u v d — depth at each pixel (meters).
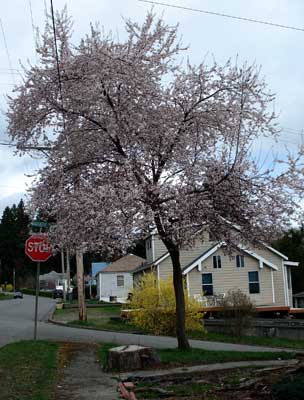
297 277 51.81
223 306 22.25
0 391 8.08
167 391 8.48
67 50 13.91
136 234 12.00
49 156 14.01
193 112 13.52
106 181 13.52
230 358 12.23
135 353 10.88
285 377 8.56
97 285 67.56
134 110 13.15
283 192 13.09
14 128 14.49
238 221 12.98
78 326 24.17
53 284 102.00
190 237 12.45
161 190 12.16
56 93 13.96
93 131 13.80
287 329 22.25
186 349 13.41
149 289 21.69
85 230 12.37
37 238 14.85
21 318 29.64
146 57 13.76
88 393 8.38
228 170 12.78
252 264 34.06
